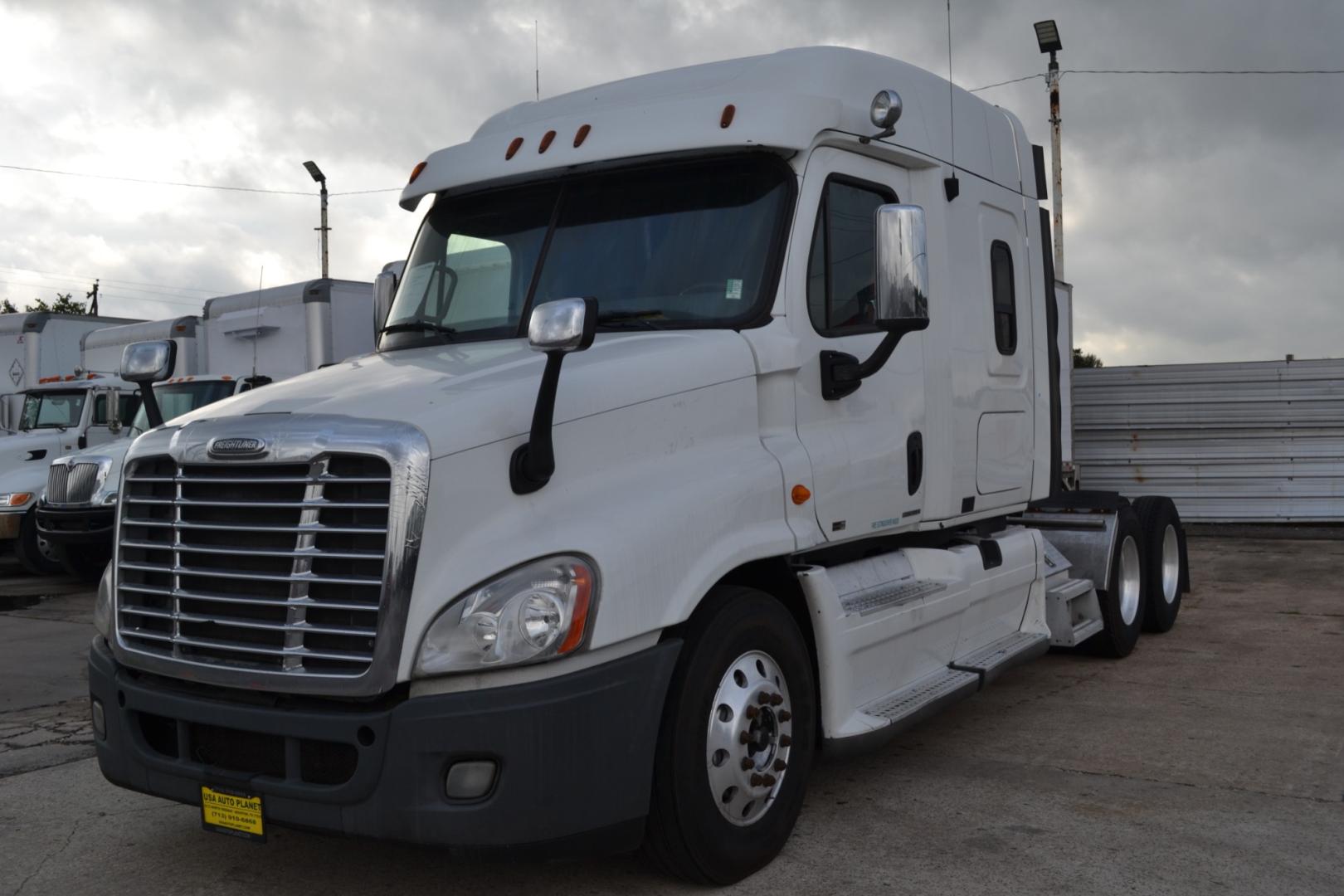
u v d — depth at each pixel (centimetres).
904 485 517
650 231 473
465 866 427
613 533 363
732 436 429
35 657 873
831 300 481
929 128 559
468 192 528
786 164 465
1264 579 1166
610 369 395
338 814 346
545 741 341
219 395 1375
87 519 1238
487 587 344
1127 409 1623
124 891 411
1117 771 530
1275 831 448
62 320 1834
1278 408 1565
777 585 458
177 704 375
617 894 398
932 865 418
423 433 345
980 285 598
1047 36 2412
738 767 398
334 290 1384
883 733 459
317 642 349
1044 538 761
